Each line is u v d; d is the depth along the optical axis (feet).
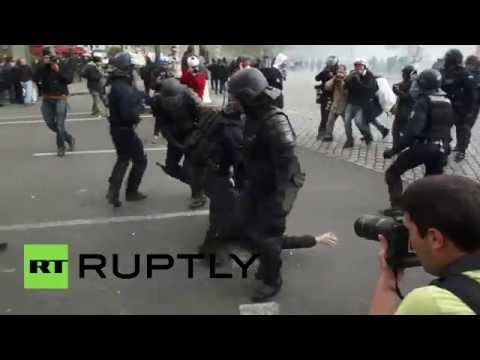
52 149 35.83
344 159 31.50
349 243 18.24
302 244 15.37
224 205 16.30
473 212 4.49
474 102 29.09
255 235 14.16
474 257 4.49
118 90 21.45
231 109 15.71
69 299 14.47
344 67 35.68
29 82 64.03
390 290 5.52
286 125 12.77
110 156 33.24
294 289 14.88
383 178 26.91
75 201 23.57
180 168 21.42
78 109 57.98
